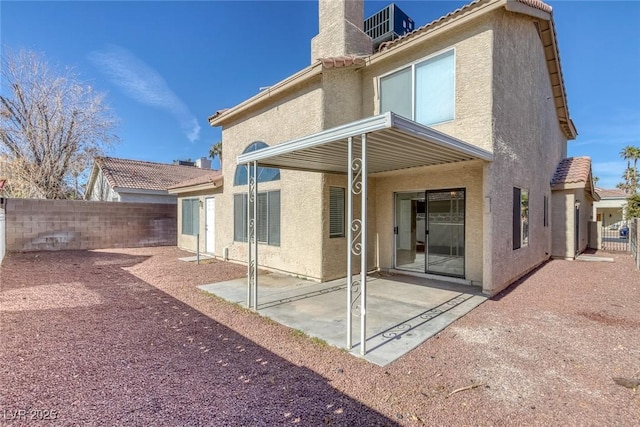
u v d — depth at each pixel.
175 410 3.10
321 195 8.91
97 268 10.72
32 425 2.83
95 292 7.59
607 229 31.89
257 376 3.78
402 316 5.94
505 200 7.94
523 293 7.59
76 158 20.67
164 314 6.07
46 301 6.73
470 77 7.66
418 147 5.73
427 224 9.41
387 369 3.96
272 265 10.60
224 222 13.10
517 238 8.82
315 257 9.04
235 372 3.87
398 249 10.17
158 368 3.95
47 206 14.59
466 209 8.48
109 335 4.99
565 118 15.24
